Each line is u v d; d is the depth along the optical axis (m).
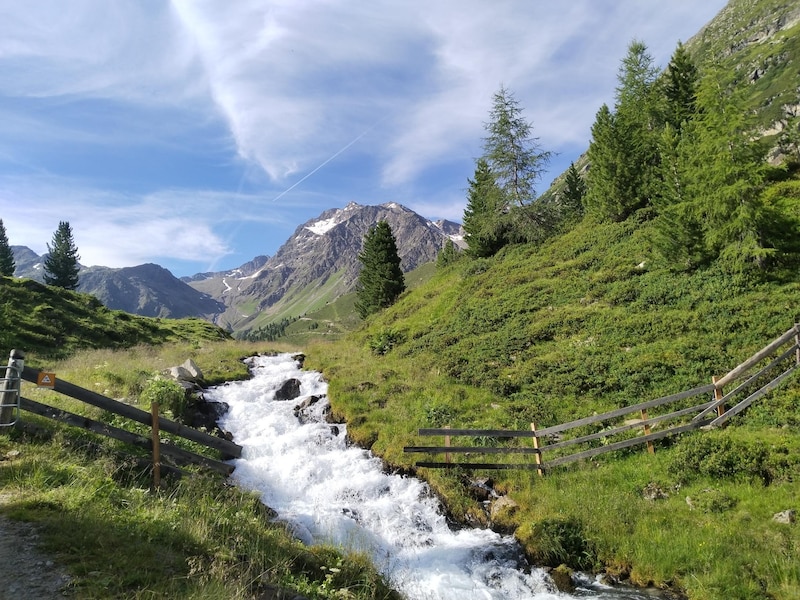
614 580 9.29
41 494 7.42
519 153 42.62
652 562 9.26
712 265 23.12
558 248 36.66
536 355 21.86
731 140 21.88
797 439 11.52
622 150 36.97
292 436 16.61
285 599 6.66
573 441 13.78
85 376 17.12
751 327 17.73
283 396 21.66
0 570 5.41
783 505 9.72
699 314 20.09
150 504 8.52
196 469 11.55
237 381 23.20
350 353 30.34
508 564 10.00
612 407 16.08
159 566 6.27
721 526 9.71
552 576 9.44
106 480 8.63
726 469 11.19
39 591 5.13
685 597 8.41
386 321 40.53
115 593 5.37
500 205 43.31
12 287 38.88
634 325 21.16
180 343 39.00
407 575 9.52
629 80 46.16
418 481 13.80
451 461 14.26
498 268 37.66
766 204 21.62
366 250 59.09
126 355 27.47
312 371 26.14
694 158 23.77
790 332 14.20
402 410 18.22
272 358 29.80
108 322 40.34
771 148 21.91
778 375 14.41
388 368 24.05
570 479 12.88
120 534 6.88
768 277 20.59
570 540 10.20
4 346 28.17
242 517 9.31
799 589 7.59
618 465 13.05
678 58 40.81
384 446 15.72
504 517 11.77
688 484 11.48
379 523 11.71
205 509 9.17
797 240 21.52
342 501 12.82
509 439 15.48
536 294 29.34
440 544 11.04
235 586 6.16
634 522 10.55
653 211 33.91
